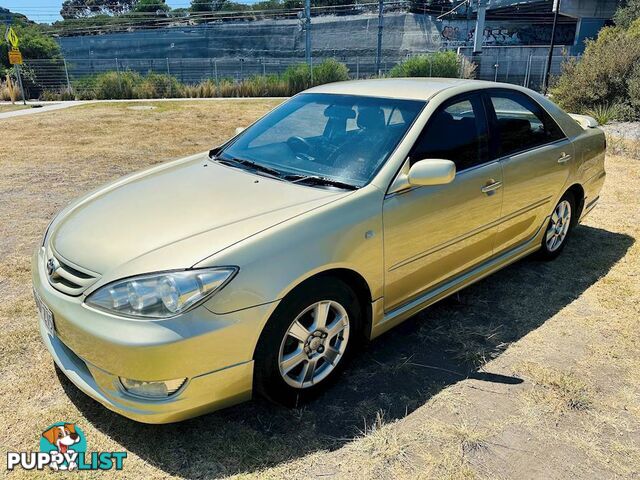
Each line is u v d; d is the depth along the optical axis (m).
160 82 24.39
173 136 10.95
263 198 2.74
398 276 2.93
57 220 3.04
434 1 49.88
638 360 3.06
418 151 3.01
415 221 2.91
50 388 2.77
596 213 5.71
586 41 19.33
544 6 41.00
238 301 2.23
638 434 2.48
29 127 11.88
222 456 2.34
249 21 53.53
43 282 2.56
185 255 2.26
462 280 3.46
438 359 3.07
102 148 9.43
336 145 3.17
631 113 12.34
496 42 45.44
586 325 3.44
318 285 2.51
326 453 2.35
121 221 2.65
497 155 3.50
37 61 27.12
